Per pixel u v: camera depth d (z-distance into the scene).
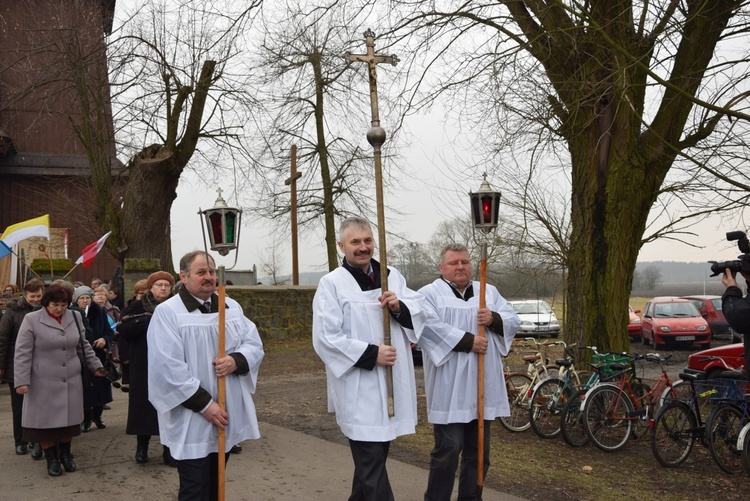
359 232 4.33
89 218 23.94
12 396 7.02
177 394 3.86
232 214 4.86
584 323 8.26
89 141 16.62
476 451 5.02
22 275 20.00
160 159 15.23
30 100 22.78
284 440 7.52
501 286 14.23
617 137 7.99
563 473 6.27
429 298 5.22
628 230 8.13
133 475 6.13
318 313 4.27
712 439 6.34
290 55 10.29
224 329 4.04
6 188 24.66
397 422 4.26
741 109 7.19
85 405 7.66
